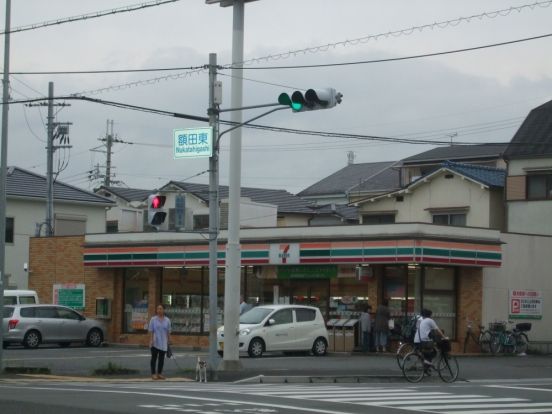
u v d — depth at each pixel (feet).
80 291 145.28
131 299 141.38
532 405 59.41
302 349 110.11
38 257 150.71
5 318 123.44
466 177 146.10
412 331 112.16
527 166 141.08
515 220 141.90
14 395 59.57
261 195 202.39
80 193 191.21
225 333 85.56
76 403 53.72
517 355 120.06
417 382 82.17
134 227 196.85
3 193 85.76
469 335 117.70
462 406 57.62
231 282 85.51
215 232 85.25
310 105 73.26
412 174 196.75
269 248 124.06
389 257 113.50
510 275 123.65
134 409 50.47
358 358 106.93
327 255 118.73
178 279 135.95
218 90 84.02
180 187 190.70
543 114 147.64
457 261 114.93
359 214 160.56
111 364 88.58
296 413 50.19
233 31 85.20
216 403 54.95
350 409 53.67
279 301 126.93
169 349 83.56
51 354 112.78
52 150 162.09
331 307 122.72
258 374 83.25
